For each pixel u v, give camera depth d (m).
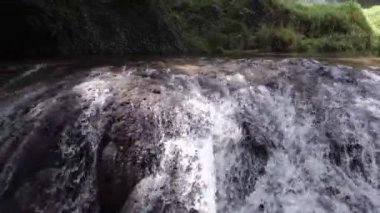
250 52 9.92
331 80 5.92
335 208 5.08
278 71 6.00
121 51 8.04
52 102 4.95
